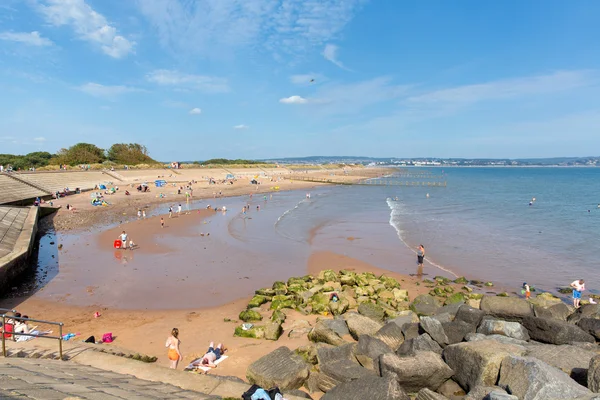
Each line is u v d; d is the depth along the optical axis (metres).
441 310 16.84
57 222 40.88
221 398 7.42
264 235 36.34
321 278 23.20
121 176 85.12
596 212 51.47
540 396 7.75
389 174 197.00
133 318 17.19
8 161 93.69
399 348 12.23
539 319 12.71
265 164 175.75
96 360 9.29
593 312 14.73
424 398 8.91
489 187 102.62
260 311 18.20
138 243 32.06
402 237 35.91
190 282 22.48
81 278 22.83
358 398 8.58
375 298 19.83
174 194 69.50
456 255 29.62
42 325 16.12
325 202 65.56
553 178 153.00
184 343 14.48
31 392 5.92
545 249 31.20
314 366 11.84
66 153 100.75
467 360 9.67
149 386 7.63
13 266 20.97
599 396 7.00
